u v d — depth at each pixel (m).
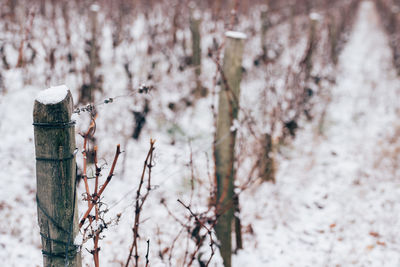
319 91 7.42
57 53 5.86
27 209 3.91
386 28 14.48
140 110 5.02
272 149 4.82
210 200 3.42
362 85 9.49
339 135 6.89
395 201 4.93
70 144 1.69
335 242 4.17
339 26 12.12
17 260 3.26
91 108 1.96
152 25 8.21
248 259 3.79
